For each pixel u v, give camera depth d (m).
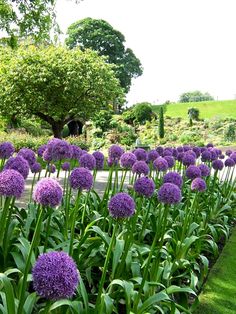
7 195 2.56
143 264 3.65
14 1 11.16
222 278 4.82
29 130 33.66
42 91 22.19
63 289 1.65
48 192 2.32
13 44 11.65
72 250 3.21
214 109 61.88
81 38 53.53
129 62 56.94
